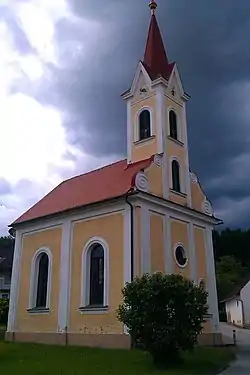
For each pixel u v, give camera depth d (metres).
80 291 21.45
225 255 88.06
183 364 14.05
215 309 23.86
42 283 24.38
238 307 58.41
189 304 14.27
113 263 20.38
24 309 24.39
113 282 20.06
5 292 56.53
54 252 23.75
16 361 14.80
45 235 24.80
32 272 24.78
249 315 56.78
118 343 18.91
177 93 26.66
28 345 20.47
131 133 25.53
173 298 14.24
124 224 20.50
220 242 92.88
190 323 14.23
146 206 20.84
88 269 21.70
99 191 23.36
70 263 22.52
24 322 24.03
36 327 23.12
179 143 25.27
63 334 21.36
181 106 26.70
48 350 18.12
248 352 19.94
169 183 23.20
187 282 14.82
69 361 14.73
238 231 95.44
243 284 62.78
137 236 19.98
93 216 22.20
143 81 26.09
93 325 20.27
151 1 29.95
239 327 50.19
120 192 21.31
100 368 13.15
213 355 17.20
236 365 14.95
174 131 25.56
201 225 24.88
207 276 24.12
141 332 14.06
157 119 24.47
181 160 25.05
